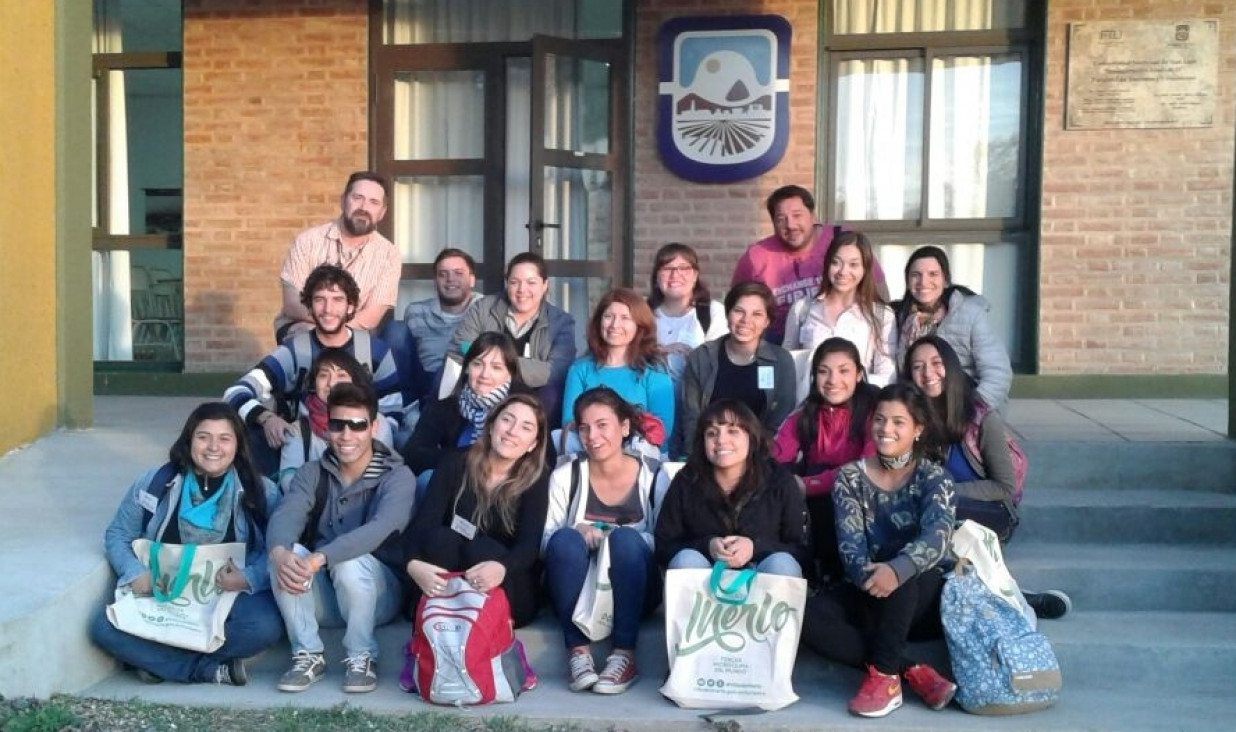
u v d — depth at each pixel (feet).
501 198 31.19
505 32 31.07
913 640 16.08
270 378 19.34
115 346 32.73
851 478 15.94
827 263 19.60
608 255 30.60
